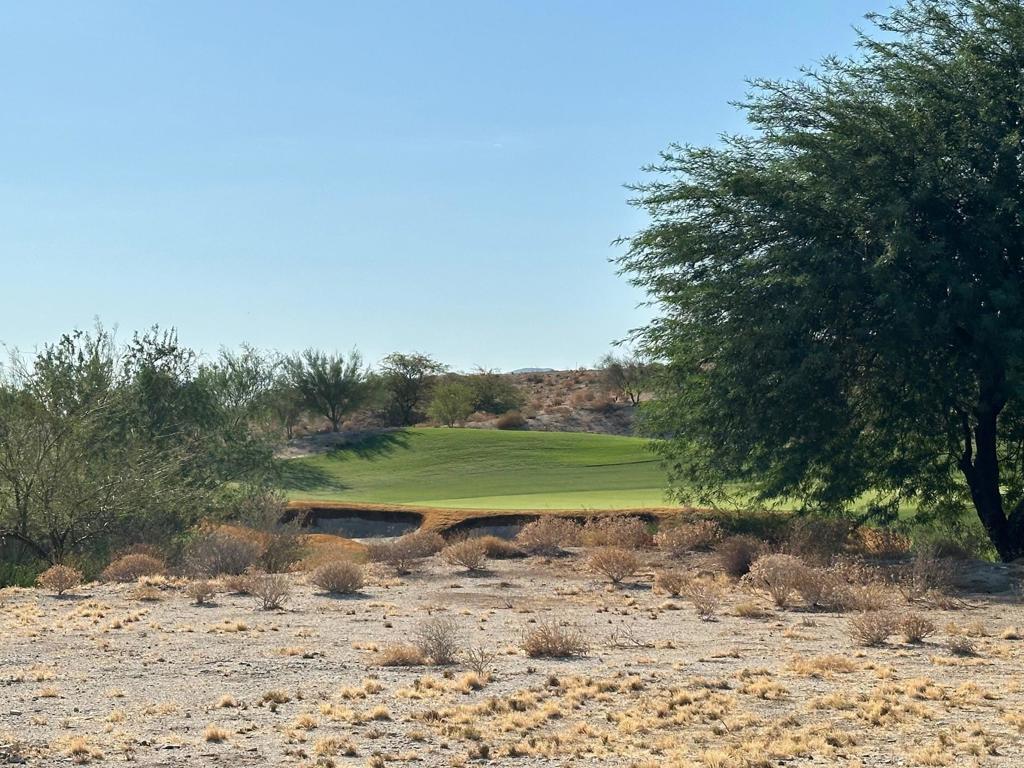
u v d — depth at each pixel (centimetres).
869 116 2291
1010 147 2119
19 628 1471
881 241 2161
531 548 2519
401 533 3559
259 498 2934
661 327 2494
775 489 2311
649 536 2611
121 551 2545
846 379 2289
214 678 1109
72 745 813
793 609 1644
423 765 775
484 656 1181
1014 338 2056
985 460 2392
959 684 1043
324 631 1440
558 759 787
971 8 2300
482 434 6944
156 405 3362
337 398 7538
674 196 2434
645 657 1211
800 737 827
